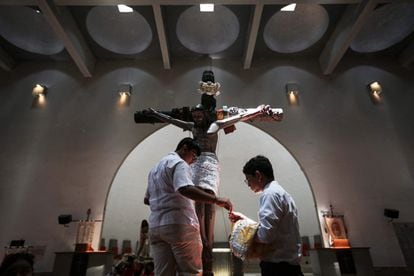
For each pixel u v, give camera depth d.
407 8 6.78
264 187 2.20
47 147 6.67
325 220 5.91
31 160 6.53
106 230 8.30
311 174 6.41
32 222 5.96
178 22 6.96
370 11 5.82
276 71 7.61
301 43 7.53
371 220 5.97
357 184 6.30
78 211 6.06
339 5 6.54
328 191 6.24
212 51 7.61
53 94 7.29
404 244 5.76
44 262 5.63
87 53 7.29
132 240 8.68
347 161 6.53
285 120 6.97
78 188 6.27
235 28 7.13
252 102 7.20
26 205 6.11
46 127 6.89
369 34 7.36
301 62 7.76
